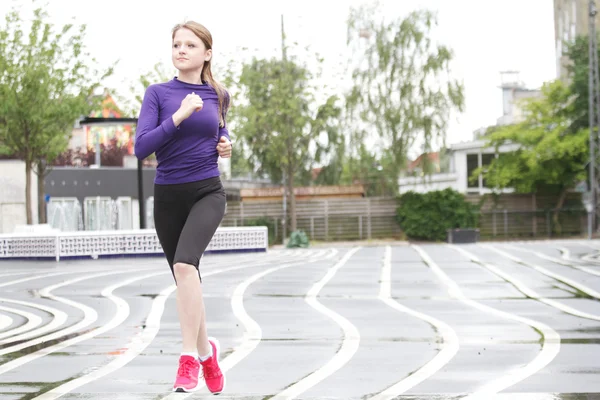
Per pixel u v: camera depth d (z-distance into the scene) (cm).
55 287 1616
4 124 3969
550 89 5966
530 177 5809
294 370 695
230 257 2836
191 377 511
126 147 6881
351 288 1491
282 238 5866
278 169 6203
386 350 795
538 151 5650
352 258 2656
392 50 6056
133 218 5716
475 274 1808
